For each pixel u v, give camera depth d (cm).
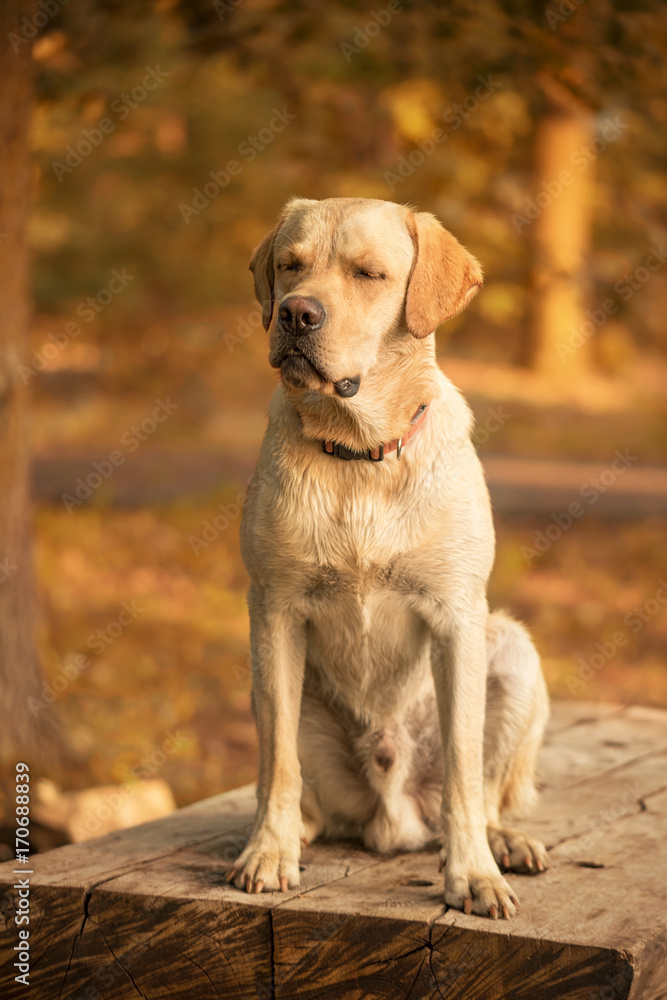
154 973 362
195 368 2489
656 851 406
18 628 647
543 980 316
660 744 562
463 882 351
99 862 397
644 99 910
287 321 386
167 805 628
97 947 367
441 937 328
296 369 385
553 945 314
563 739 573
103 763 696
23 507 664
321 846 429
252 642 411
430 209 1284
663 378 2775
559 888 366
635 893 360
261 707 402
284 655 406
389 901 354
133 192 2092
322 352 383
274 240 434
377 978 336
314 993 344
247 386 2464
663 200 1330
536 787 477
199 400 2388
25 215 662
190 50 872
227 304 2395
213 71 1087
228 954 353
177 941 358
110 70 880
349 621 411
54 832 570
